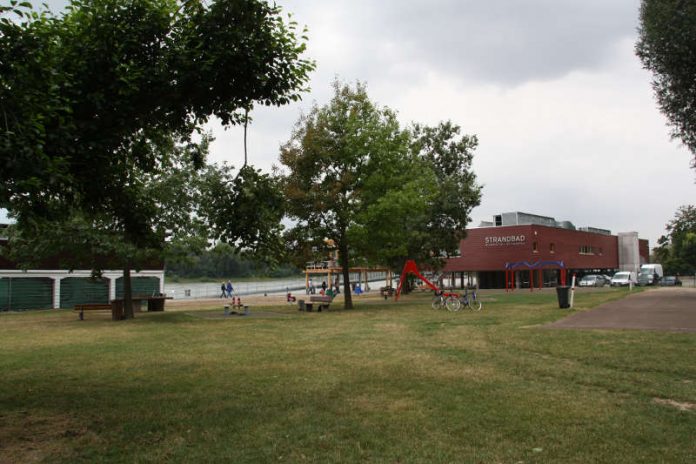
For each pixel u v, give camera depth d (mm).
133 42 7098
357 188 29344
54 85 6262
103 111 7117
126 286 25234
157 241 9773
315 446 5711
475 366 10211
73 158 7051
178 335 17078
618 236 84125
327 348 13242
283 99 8117
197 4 7438
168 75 7199
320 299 29141
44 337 17312
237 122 8453
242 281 111125
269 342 14773
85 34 7145
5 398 8188
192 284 93375
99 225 21312
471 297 27297
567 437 5836
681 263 87750
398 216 28672
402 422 6543
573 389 8148
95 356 12570
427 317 21828
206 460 5359
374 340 14641
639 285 64875
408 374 9539
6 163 5520
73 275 39656
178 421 6789
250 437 6074
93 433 6383
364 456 5379
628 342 12172
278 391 8414
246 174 8453
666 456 5199
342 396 7992
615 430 6035
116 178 8812
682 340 12164
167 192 22609
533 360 10633
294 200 28516
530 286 53656
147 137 8883
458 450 5492
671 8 24922
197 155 9367
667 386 8078
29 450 5789
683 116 26844
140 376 9922
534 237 59406
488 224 69750
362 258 30500
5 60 6004
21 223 7504
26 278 37250
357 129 29000
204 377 9711
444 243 44438
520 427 6227
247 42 7383
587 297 31672
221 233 8664
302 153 28953
